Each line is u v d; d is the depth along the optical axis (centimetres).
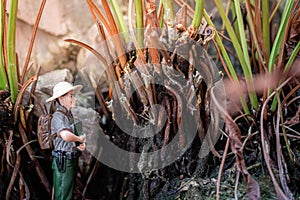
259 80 71
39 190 82
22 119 76
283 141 74
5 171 79
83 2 105
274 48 68
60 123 68
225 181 70
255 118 72
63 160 69
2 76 74
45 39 105
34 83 79
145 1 71
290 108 77
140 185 79
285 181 66
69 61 106
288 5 69
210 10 108
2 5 73
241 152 63
